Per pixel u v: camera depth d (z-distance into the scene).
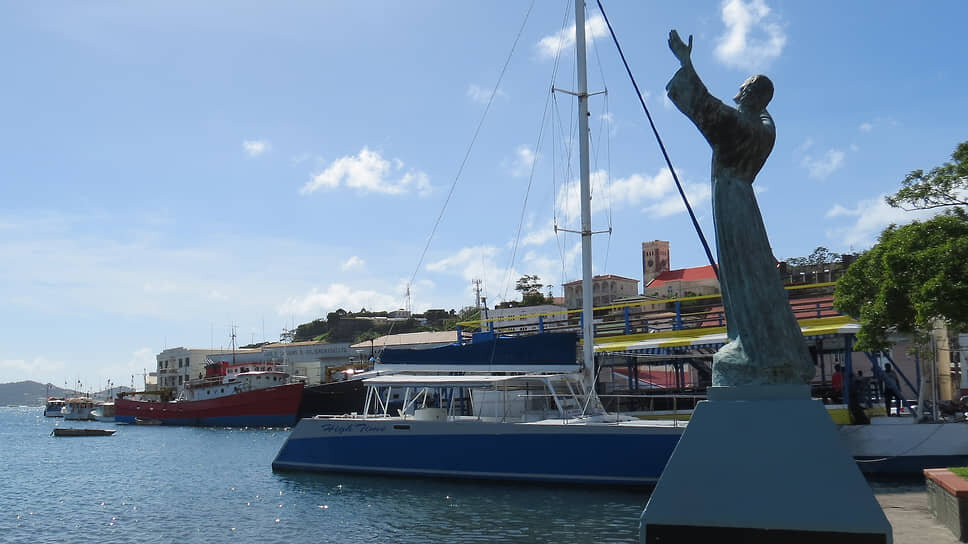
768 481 8.48
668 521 8.70
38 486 33.22
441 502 22.09
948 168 19.62
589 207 26.11
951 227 18.95
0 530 22.28
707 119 9.54
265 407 77.69
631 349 30.20
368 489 24.75
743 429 8.72
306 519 21.08
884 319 20.84
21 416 195.00
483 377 25.42
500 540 17.52
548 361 24.59
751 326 9.34
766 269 9.51
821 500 8.25
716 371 9.62
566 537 17.47
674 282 116.56
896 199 20.33
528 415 26.11
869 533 8.02
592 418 24.55
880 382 26.58
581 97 26.56
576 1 26.73
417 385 25.44
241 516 22.42
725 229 9.70
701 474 8.72
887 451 22.81
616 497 21.73
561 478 23.03
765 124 9.90
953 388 30.16
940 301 17.27
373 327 156.88
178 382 145.62
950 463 22.17
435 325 146.50
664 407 30.38
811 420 8.55
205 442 58.09
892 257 19.77
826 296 32.81
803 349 9.33
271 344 158.25
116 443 62.16
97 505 26.64
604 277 128.00
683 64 9.68
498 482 23.95
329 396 69.00
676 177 14.02
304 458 28.33
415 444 25.80
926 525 14.16
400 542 17.92
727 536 8.49
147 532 21.08
